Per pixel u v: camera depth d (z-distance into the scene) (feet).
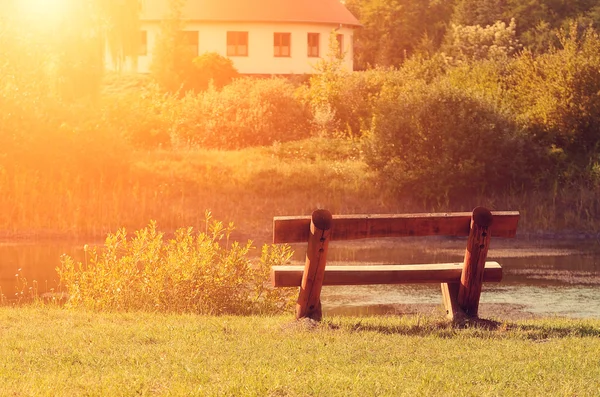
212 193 100.48
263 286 55.52
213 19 234.58
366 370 27.63
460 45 235.81
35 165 96.78
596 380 26.71
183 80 200.13
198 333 33.55
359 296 58.95
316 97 141.28
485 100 106.83
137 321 38.27
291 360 28.81
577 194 104.12
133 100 133.69
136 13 121.80
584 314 52.54
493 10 256.73
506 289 62.54
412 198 103.96
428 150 104.32
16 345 31.07
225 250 50.96
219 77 201.77
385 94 137.18
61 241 84.38
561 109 111.65
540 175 107.86
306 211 97.14
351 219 35.12
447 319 37.88
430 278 36.86
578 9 254.47
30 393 24.08
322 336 33.04
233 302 48.98
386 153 105.50
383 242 91.35
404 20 288.92
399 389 25.12
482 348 31.42
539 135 112.27
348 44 252.42
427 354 30.12
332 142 124.36
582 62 112.47
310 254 34.71
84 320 38.24
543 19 251.80
